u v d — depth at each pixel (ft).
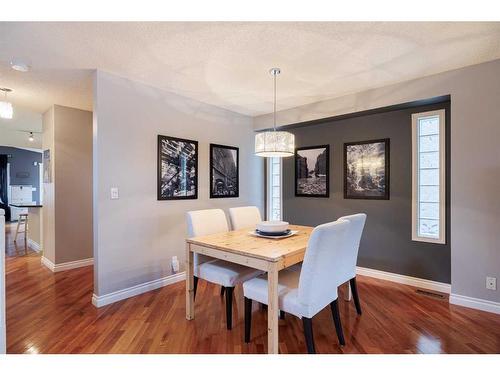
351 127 11.83
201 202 11.80
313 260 5.44
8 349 6.23
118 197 8.98
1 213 5.41
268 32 6.43
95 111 8.54
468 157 8.21
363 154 11.46
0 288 5.51
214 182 12.35
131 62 7.97
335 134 12.33
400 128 10.55
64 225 12.19
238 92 10.58
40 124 15.88
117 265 8.95
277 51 7.33
